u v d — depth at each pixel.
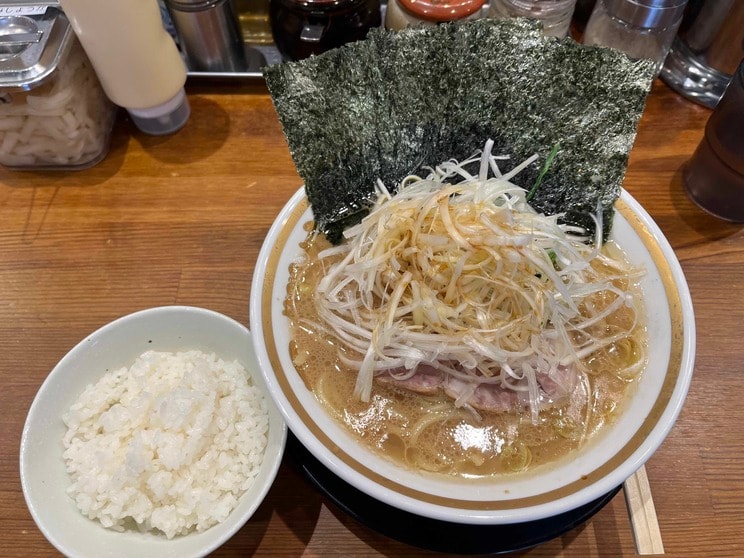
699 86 0.38
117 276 0.33
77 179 0.36
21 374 0.30
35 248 0.34
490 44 0.27
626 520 0.26
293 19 0.36
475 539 0.24
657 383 0.25
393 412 0.26
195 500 0.24
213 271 0.33
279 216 0.28
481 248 0.26
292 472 0.27
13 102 0.32
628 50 0.38
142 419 0.26
